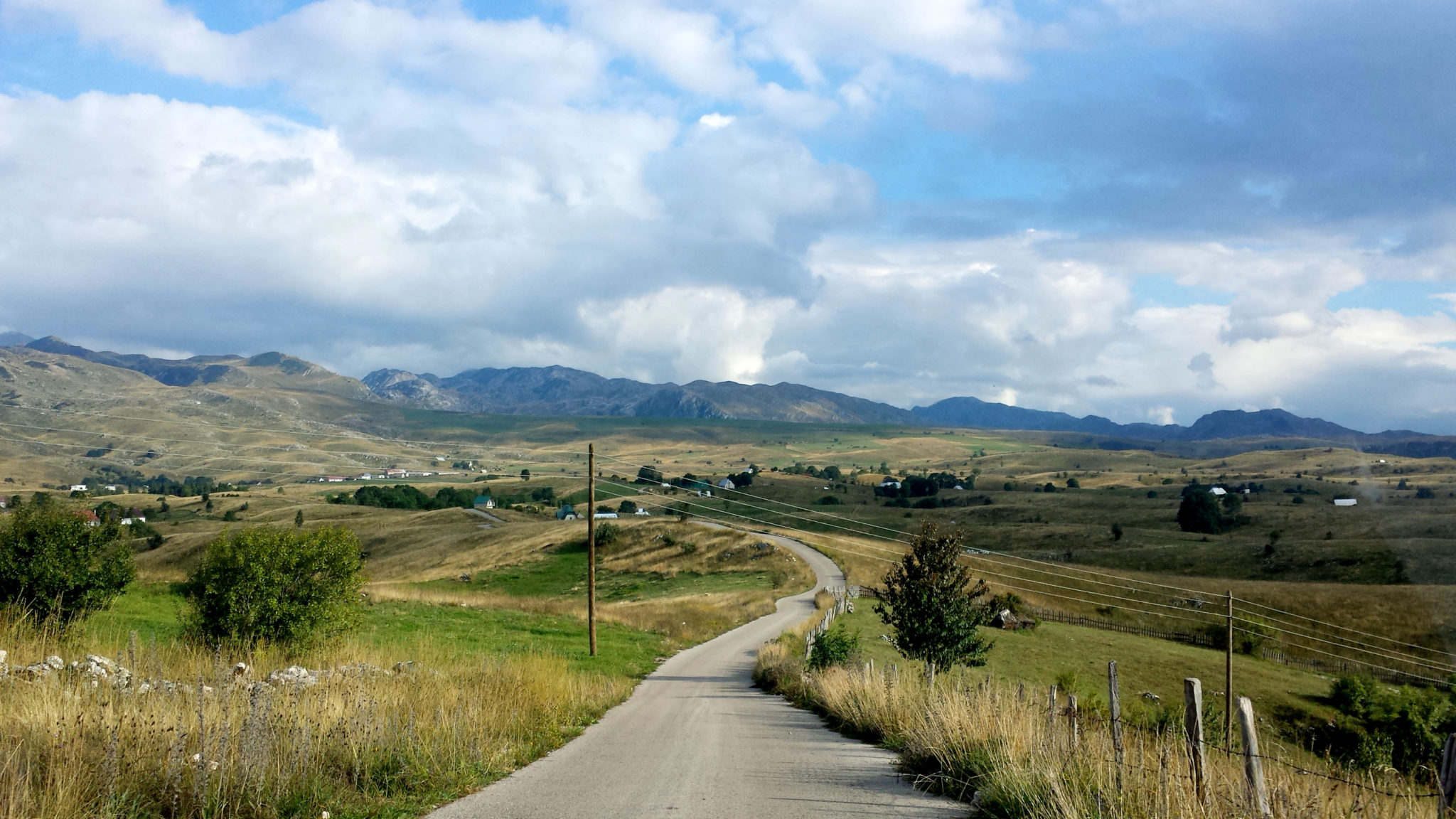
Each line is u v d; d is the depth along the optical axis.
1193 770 6.77
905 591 27.06
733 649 37.00
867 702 14.91
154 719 8.44
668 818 7.97
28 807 6.23
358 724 9.74
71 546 17.39
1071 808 6.91
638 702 20.72
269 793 7.76
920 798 8.92
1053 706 9.21
